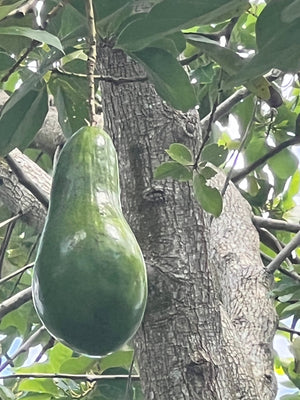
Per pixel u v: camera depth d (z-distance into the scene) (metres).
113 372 3.70
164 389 2.44
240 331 3.33
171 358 2.47
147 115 2.75
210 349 2.49
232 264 3.69
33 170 3.89
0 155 2.43
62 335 1.79
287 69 1.85
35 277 1.83
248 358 2.90
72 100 2.78
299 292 3.28
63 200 1.94
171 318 2.50
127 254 1.83
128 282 1.80
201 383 2.44
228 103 3.83
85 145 2.02
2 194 3.86
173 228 2.62
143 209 2.65
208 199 2.50
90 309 1.76
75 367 3.75
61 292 1.77
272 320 3.40
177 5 1.92
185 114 2.78
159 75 2.23
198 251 2.61
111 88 2.78
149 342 2.50
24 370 3.84
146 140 2.73
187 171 2.51
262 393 3.06
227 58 2.42
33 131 2.43
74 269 1.78
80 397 3.70
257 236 3.93
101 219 1.87
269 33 1.76
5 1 2.18
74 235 1.83
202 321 2.52
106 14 2.20
